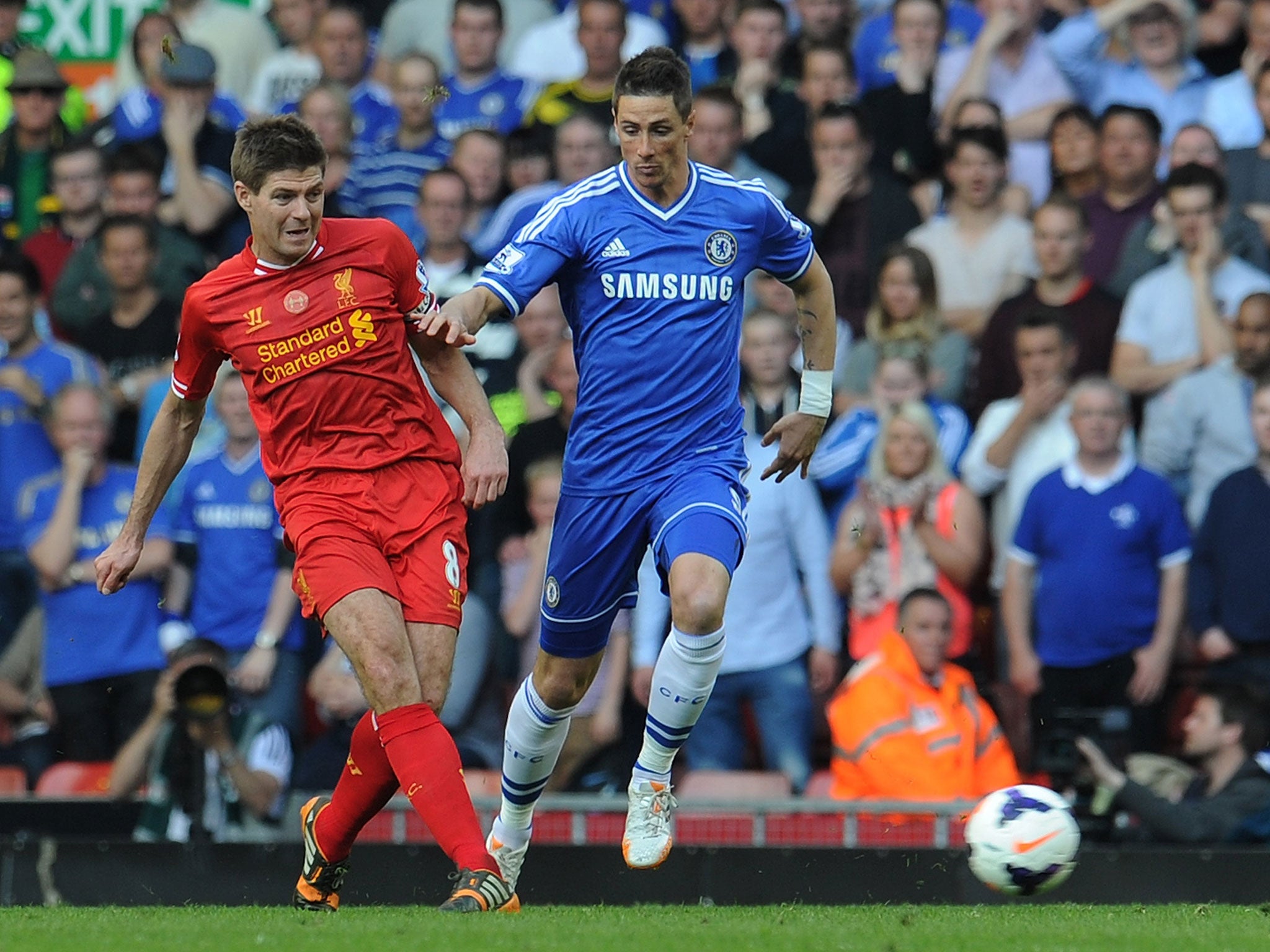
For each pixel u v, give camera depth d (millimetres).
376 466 16969
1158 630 29078
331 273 16969
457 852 16188
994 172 34062
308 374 16891
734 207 17625
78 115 43094
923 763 27188
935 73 37844
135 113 40375
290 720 30734
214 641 29812
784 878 26562
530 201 36156
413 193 37906
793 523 29516
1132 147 33969
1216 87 37250
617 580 17859
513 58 41688
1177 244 32688
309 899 18281
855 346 34219
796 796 28328
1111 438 29297
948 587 29281
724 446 17641
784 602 29312
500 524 31547
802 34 39812
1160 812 26375
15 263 34438
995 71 37500
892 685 27516
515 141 37188
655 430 17422
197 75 37438
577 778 29328
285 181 16453
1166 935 15211
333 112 37594
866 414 31328
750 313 32375
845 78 36688
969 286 34094
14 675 32250
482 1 39719
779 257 18188
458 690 29953
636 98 16969
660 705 17234
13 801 28844
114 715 31766
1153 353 32062
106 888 28016
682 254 17406
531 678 18719
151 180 37875
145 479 17922
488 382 33312
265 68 42344
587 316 17578
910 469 29422
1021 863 18422
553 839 27391
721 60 39938
